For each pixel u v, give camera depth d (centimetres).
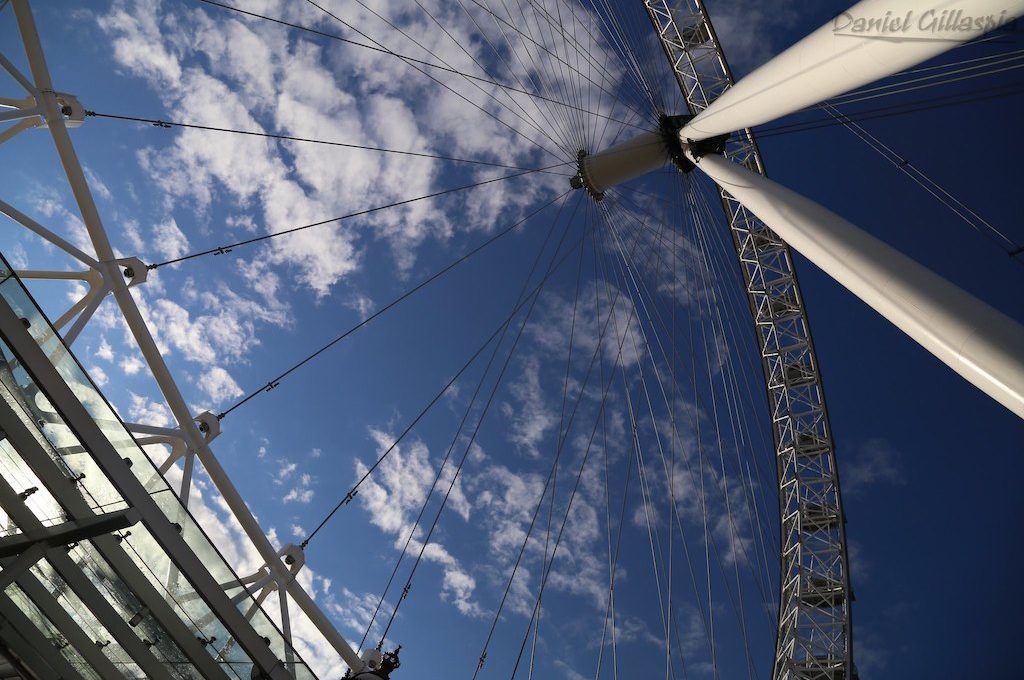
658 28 2845
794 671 2598
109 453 1205
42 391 1148
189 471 1875
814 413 2955
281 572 1977
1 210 1596
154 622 1296
